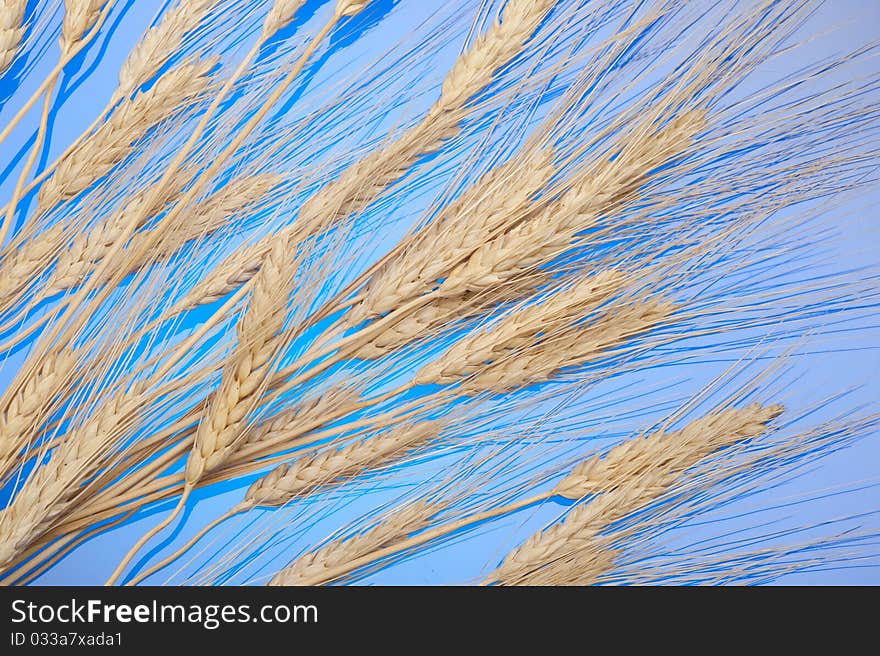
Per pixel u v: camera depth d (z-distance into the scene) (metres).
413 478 0.46
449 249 0.43
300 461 0.44
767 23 0.46
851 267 0.48
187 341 0.43
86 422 0.42
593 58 0.45
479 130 0.47
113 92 0.47
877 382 0.48
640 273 0.44
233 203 0.45
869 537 0.47
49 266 0.44
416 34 0.48
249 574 0.46
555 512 0.47
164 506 0.46
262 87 0.45
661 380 0.47
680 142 0.44
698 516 0.47
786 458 0.47
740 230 0.46
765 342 0.48
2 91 0.47
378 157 0.44
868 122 0.48
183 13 0.44
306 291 0.43
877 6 0.49
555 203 0.43
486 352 0.43
